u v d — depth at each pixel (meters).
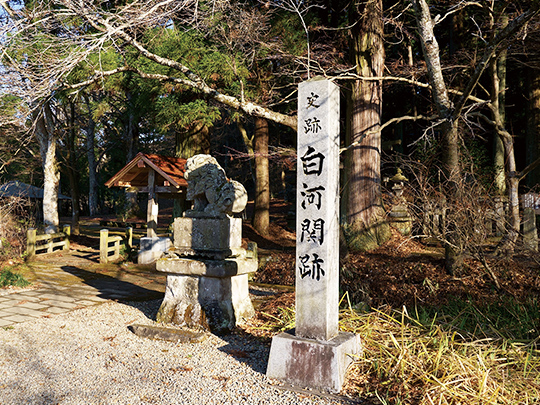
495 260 7.86
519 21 6.23
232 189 5.55
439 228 7.12
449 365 3.54
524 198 10.02
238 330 5.18
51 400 3.37
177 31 11.36
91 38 7.42
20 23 6.84
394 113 20.11
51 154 13.35
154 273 9.66
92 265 10.56
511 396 3.19
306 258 3.81
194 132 14.04
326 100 3.75
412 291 6.86
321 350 3.61
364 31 11.31
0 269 9.35
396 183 13.68
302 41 11.62
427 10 7.00
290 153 11.16
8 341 4.70
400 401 3.21
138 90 13.09
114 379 3.78
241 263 5.48
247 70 11.80
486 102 8.75
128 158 24.70
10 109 8.07
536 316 5.03
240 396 3.46
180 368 4.03
